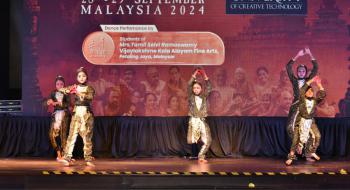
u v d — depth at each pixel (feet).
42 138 27.55
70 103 26.86
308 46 27.68
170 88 27.71
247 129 27.63
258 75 27.66
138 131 27.58
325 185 22.17
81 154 27.68
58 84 26.35
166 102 27.73
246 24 27.66
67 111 26.30
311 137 25.91
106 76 27.66
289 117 26.12
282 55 27.66
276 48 27.66
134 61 27.68
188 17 27.61
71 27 27.66
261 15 27.66
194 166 24.38
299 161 26.17
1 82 27.78
